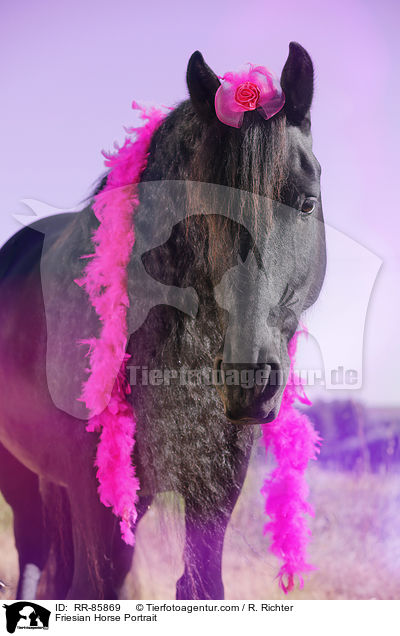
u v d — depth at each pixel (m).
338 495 4.52
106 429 1.86
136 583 2.28
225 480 2.06
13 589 3.17
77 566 2.02
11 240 2.97
